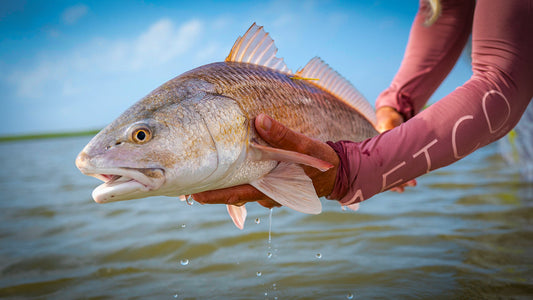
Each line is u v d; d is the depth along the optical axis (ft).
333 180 1.44
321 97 1.78
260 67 1.59
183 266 2.54
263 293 2.09
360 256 2.51
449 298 1.91
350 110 1.93
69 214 4.45
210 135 1.34
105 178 1.28
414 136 1.36
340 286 2.12
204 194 1.47
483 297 1.89
